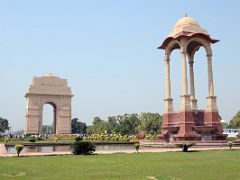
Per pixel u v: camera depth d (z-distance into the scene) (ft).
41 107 377.09
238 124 374.22
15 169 63.46
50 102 384.06
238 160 80.07
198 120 154.10
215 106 153.69
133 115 479.00
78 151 98.22
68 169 63.46
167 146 134.00
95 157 88.12
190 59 172.76
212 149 116.16
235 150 111.55
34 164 71.56
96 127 510.17
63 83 389.80
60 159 82.53
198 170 62.39
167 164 71.77
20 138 231.91
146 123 372.99
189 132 144.97
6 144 163.73
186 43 153.28
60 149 146.30
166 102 162.91
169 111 161.07
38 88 376.68
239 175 56.29
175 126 153.28
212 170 62.44
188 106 148.25
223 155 92.53
